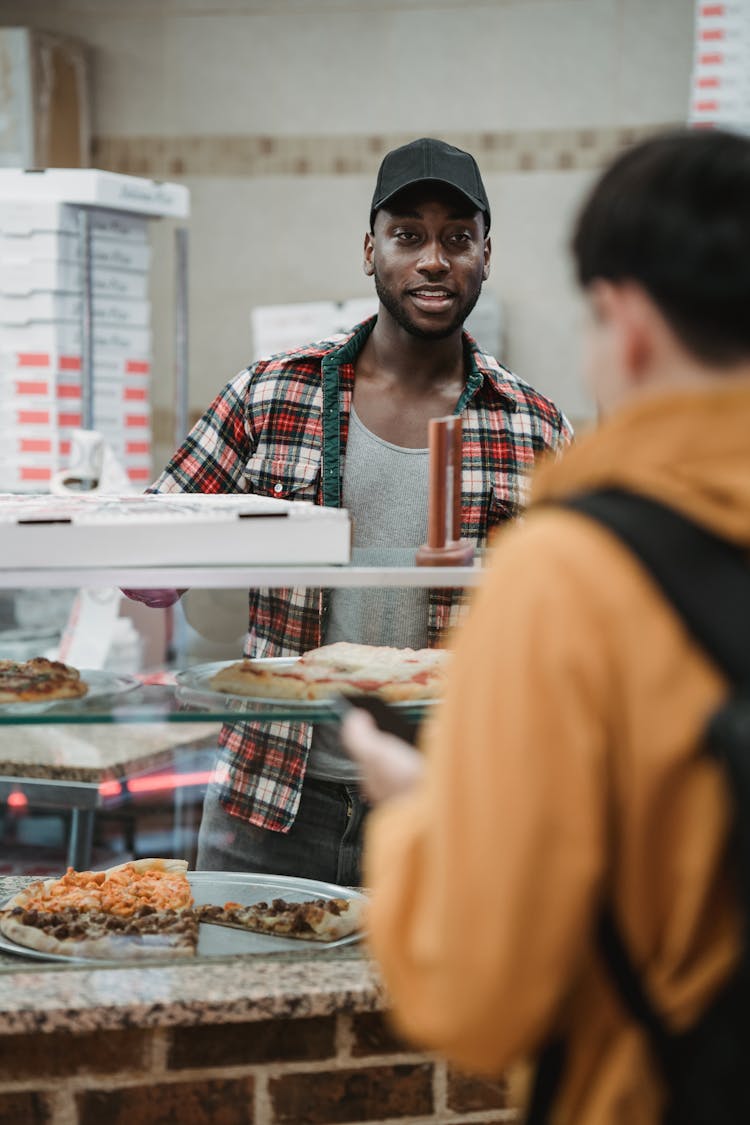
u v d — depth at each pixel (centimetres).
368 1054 147
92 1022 139
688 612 84
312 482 217
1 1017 138
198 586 143
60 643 169
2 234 360
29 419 367
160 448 559
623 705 84
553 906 82
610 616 84
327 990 143
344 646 165
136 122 546
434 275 209
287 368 221
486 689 85
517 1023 83
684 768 84
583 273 93
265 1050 145
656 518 87
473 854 83
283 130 541
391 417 219
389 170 213
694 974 87
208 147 545
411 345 216
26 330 363
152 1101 144
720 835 84
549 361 534
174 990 143
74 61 522
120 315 378
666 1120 87
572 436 233
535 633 85
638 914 87
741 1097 84
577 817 82
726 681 83
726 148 89
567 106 523
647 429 88
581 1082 92
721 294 86
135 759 206
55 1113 143
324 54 535
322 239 544
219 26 538
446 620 172
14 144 491
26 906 166
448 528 154
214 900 173
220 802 195
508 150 529
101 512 147
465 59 528
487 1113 150
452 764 86
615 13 516
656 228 87
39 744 206
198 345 555
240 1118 146
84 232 363
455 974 84
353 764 187
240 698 147
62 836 379
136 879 176
